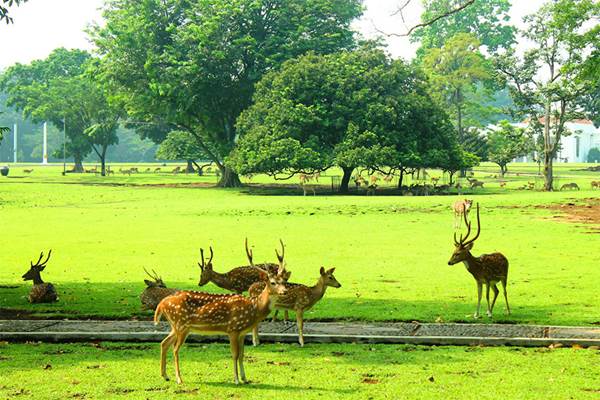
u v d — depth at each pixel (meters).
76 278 21.19
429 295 18.12
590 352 12.55
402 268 22.62
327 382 10.80
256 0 72.31
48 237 31.17
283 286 10.47
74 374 11.20
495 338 13.17
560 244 27.72
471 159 68.38
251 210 42.12
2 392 10.30
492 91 98.75
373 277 20.98
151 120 97.19
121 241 29.75
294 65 65.25
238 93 73.69
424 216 38.81
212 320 10.46
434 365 11.74
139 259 24.97
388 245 28.06
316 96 65.00
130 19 73.75
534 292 18.36
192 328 10.57
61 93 109.81
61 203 50.19
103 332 13.70
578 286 19.12
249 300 10.56
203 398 10.05
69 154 112.00
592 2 47.06
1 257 25.58
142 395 10.19
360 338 13.37
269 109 64.06
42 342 13.45
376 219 37.78
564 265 22.77
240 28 73.69
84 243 29.17
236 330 10.52
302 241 29.41
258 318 10.58
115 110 100.38
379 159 60.44
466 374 11.23
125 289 19.22
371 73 65.75
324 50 74.06
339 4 75.12
